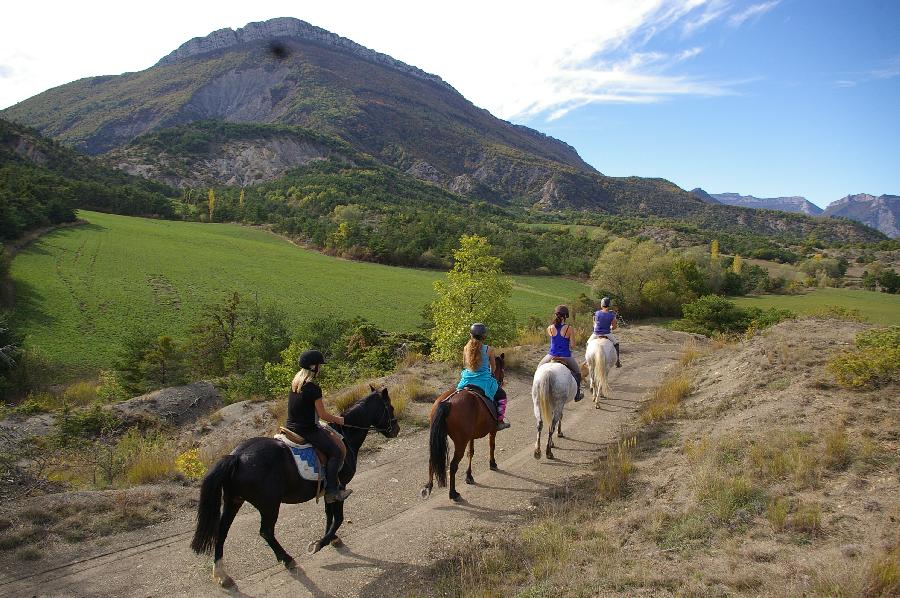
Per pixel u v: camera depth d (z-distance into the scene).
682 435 9.37
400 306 63.56
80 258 63.09
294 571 6.00
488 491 8.21
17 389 30.17
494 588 5.45
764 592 4.69
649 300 64.94
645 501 7.06
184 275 64.56
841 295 79.75
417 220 118.88
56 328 42.16
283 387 18.67
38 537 6.48
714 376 12.87
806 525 5.66
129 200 109.44
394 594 5.59
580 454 9.63
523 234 119.62
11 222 61.94
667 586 4.98
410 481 8.70
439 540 6.69
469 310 22.67
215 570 5.57
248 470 5.38
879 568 4.60
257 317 44.75
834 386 9.48
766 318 42.38
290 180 189.25
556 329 10.22
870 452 6.83
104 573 5.95
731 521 6.03
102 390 28.33
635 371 16.44
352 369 19.02
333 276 75.81
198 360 35.69
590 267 91.69
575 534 6.52
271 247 92.25
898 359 8.91
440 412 7.46
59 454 11.51
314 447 5.97
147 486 8.45
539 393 9.28
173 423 18.08
